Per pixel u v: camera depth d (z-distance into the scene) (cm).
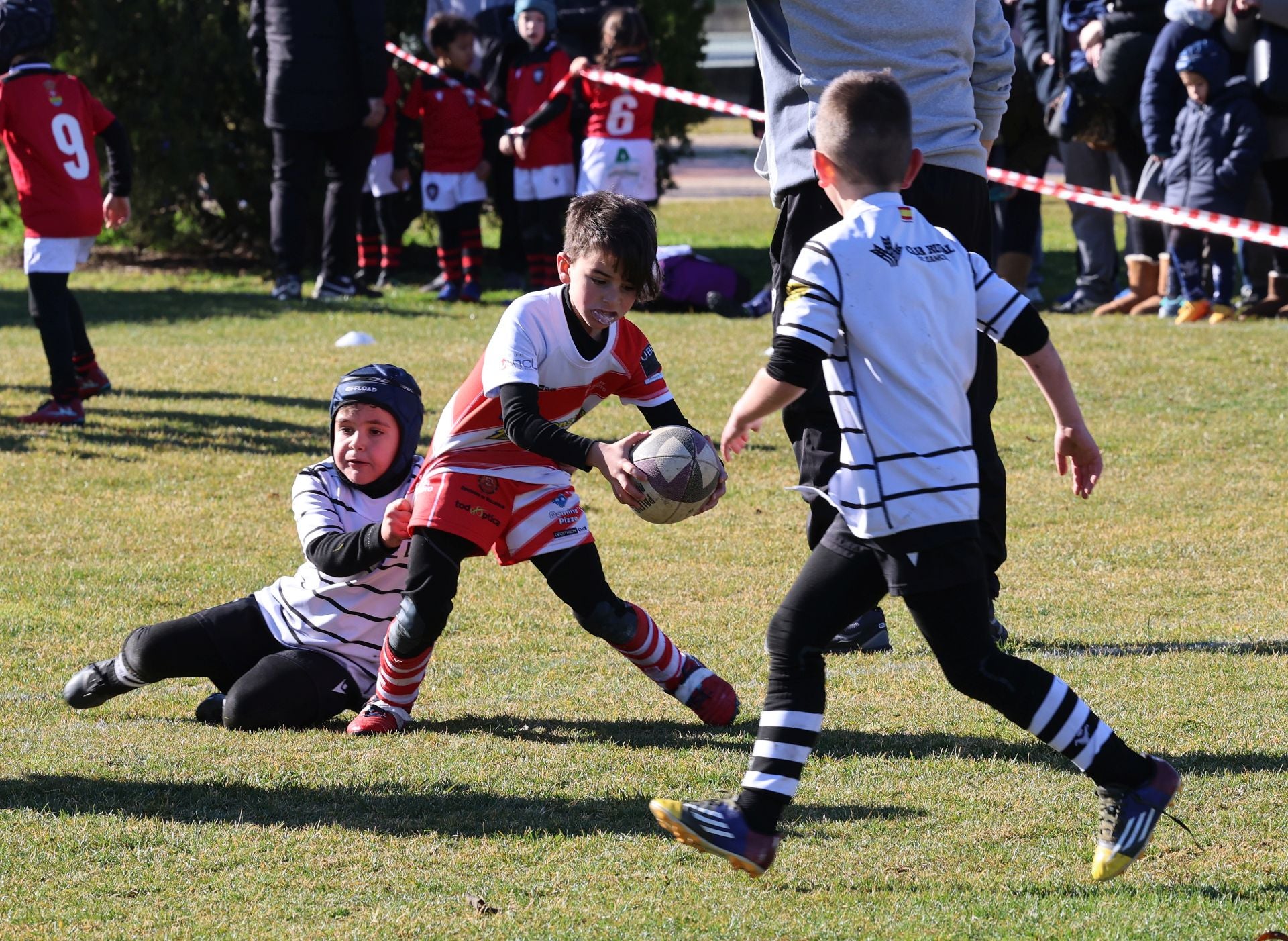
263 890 1201
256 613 1673
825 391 1733
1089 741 1199
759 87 4475
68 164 3025
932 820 1347
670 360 3841
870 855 1271
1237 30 3994
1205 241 4553
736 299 4916
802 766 1188
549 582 1596
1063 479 2750
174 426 3148
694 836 1162
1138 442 2998
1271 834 1300
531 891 1203
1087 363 3722
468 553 1541
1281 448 2934
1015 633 1933
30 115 2989
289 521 2519
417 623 1541
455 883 1216
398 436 1622
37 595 2108
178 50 5566
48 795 1400
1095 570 2231
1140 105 4241
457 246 5141
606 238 1417
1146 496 2625
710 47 14050
